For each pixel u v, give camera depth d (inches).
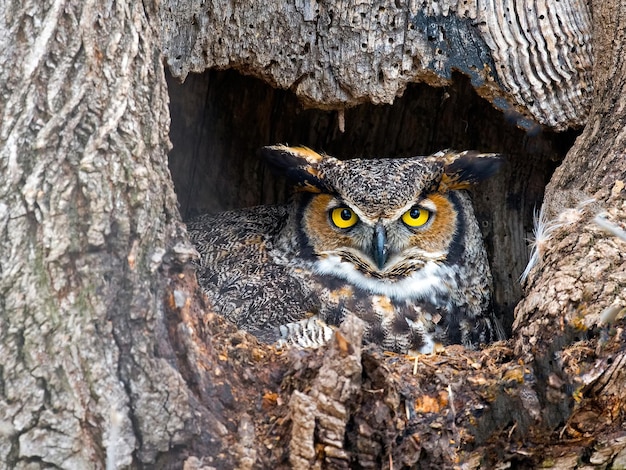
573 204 283.1
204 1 311.3
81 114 209.9
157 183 221.3
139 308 207.8
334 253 315.0
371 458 219.1
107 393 199.5
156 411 203.5
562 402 236.2
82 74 211.5
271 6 312.3
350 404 214.2
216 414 216.8
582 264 256.5
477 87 315.3
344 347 207.5
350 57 311.7
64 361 197.9
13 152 202.1
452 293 320.2
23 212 200.8
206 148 399.2
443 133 386.9
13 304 197.3
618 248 255.8
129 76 219.6
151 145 223.6
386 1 309.6
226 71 384.8
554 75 310.5
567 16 312.3
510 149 371.2
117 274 207.8
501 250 376.5
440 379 241.4
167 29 307.4
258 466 212.1
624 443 245.6
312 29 313.0
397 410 225.6
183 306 217.5
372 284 313.3
